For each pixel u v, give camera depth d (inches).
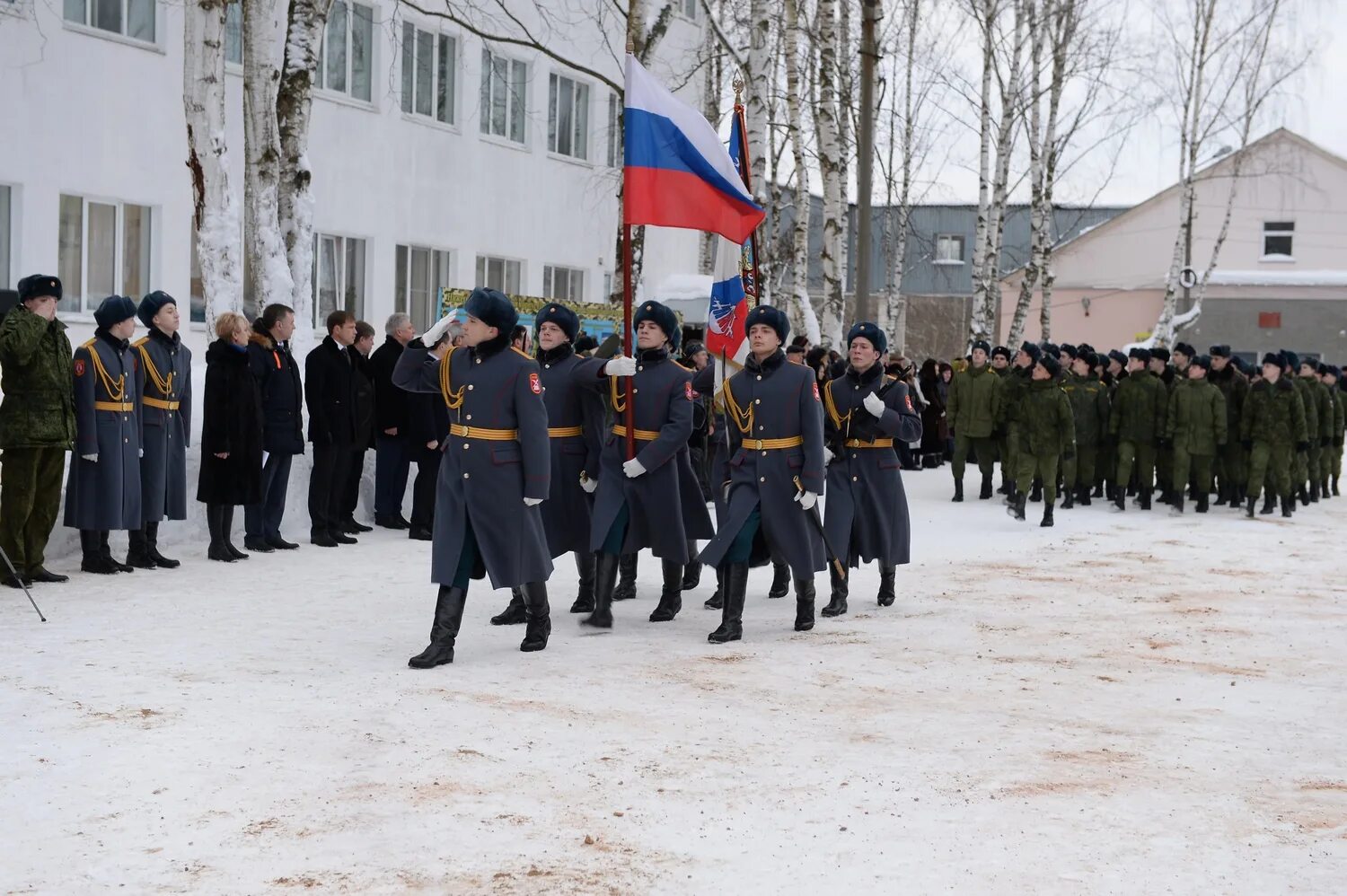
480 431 304.0
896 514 396.2
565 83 1092.5
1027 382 632.4
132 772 216.7
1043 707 276.5
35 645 308.8
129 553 421.4
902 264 1422.2
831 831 198.4
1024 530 600.1
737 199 386.6
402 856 183.9
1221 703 284.4
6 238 673.6
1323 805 215.9
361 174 886.4
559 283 1109.7
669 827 198.7
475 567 311.6
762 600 412.5
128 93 727.1
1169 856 191.5
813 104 1038.4
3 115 662.5
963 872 183.8
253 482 441.1
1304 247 1882.4
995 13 1169.4
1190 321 1379.2
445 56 965.2
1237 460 716.7
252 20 584.1
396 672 292.5
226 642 318.0
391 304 919.7
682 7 1158.3
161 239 749.3
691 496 370.6
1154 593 430.3
